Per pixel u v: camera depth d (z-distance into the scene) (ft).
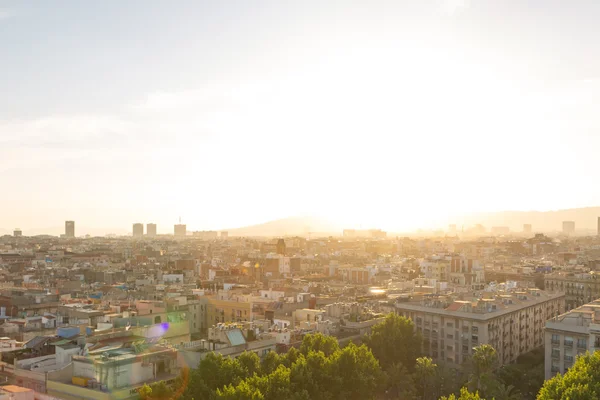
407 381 653.71
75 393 486.38
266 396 500.74
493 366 652.89
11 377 533.96
